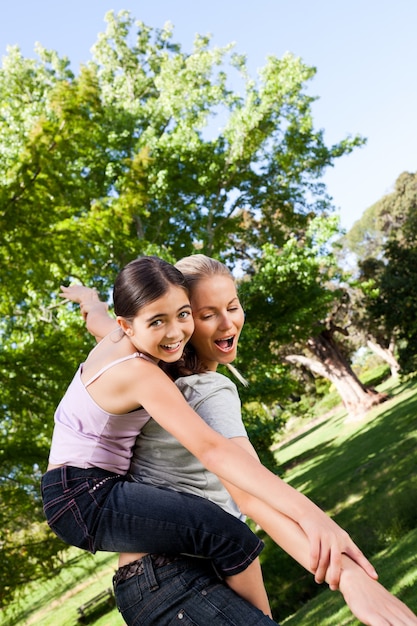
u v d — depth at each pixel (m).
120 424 2.16
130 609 2.08
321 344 41.47
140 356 2.12
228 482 1.93
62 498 2.16
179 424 1.94
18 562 10.89
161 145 21.11
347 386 40.69
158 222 22.39
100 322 3.24
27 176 11.59
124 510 2.06
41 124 11.78
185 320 2.13
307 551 1.72
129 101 24.41
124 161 15.33
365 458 25.75
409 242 36.12
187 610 1.98
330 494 22.03
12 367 11.27
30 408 11.38
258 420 19.81
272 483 1.78
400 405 35.41
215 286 2.41
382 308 32.16
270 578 15.05
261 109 21.06
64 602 23.72
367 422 36.44
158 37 27.66
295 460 36.59
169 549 2.03
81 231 12.61
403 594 9.12
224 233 24.80
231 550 2.01
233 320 2.43
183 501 2.06
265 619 1.92
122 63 27.48
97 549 2.14
